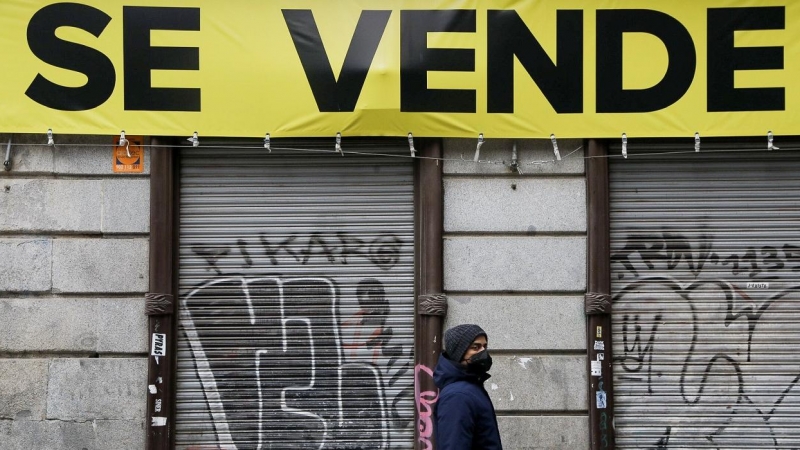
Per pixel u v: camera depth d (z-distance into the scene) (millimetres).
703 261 8164
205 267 8203
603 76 8031
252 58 8023
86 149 8133
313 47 8031
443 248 8070
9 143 8094
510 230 8086
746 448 8016
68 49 8016
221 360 8125
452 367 5395
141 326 7996
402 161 8258
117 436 7910
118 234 8086
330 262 8227
